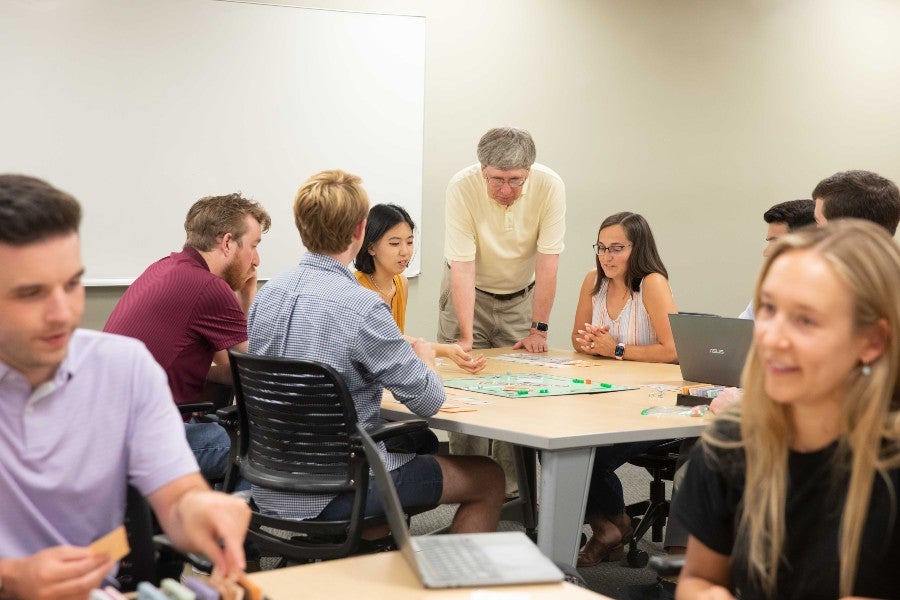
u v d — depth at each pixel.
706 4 5.82
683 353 3.02
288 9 4.78
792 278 1.26
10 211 1.21
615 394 2.90
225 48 4.66
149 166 4.55
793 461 1.34
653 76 5.73
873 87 6.38
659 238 5.86
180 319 2.93
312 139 4.89
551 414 2.57
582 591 1.33
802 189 6.24
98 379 1.45
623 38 5.63
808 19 6.13
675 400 2.80
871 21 6.32
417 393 2.44
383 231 3.45
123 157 4.50
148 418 1.48
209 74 4.64
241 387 2.53
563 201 3.97
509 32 5.34
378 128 5.04
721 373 2.92
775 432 1.33
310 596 1.31
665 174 5.83
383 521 2.43
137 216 4.55
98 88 4.43
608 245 3.71
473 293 3.99
